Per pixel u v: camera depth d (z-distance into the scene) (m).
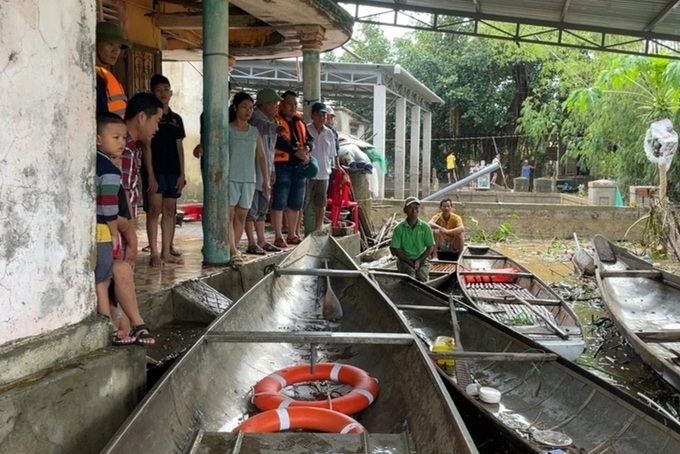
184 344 5.12
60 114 3.15
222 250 6.88
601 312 9.88
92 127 3.41
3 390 2.85
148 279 6.07
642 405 4.30
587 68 27.89
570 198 23.16
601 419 4.52
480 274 9.88
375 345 4.88
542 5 11.62
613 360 7.52
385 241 14.41
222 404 3.90
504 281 10.06
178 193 6.83
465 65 36.03
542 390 5.16
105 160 3.65
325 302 6.24
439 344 5.95
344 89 22.34
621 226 18.45
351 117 27.14
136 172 4.87
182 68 14.11
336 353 5.25
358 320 5.91
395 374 4.20
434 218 12.02
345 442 3.29
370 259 12.89
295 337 3.99
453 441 2.87
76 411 3.18
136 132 4.66
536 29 26.19
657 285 9.49
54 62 3.09
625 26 12.56
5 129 2.82
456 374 5.65
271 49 11.04
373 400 4.11
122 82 9.44
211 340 3.99
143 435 2.88
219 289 6.61
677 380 5.86
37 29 2.97
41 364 3.10
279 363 4.95
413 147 25.41
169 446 3.10
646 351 6.53
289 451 3.18
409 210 9.03
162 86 6.27
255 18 9.59
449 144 37.97
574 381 4.93
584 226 18.62
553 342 6.72
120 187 3.92
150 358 4.47
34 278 3.04
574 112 26.12
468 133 37.75
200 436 3.29
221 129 6.68
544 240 18.47
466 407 4.68
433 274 10.53
